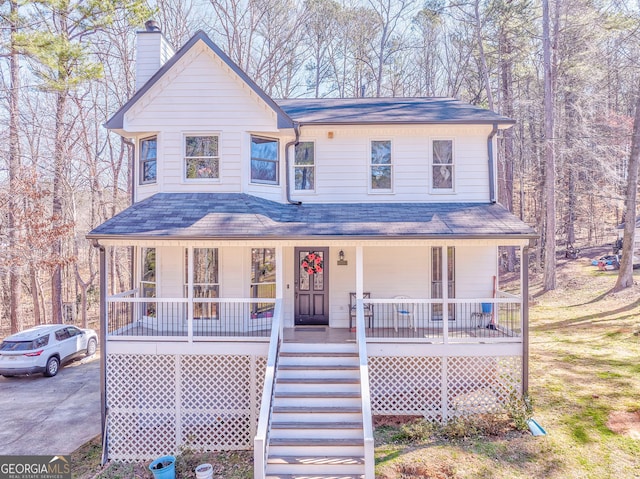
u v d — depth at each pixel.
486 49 25.69
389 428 8.96
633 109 29.11
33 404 11.51
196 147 11.20
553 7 22.53
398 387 9.52
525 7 21.56
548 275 21.12
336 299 11.73
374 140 12.02
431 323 11.63
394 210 11.02
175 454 9.01
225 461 8.45
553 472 7.21
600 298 18.44
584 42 21.92
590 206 30.73
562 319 16.58
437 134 11.89
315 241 9.24
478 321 11.55
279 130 11.23
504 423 8.87
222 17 25.98
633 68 18.88
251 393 9.15
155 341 9.23
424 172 11.91
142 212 9.96
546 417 8.88
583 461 7.45
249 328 11.00
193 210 10.12
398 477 7.21
